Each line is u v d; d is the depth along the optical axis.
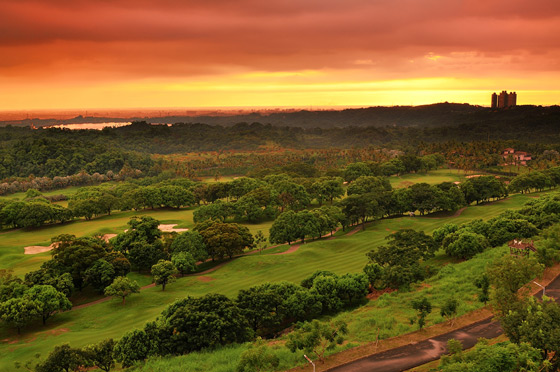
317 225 121.19
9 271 84.12
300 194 171.88
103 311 77.19
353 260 97.12
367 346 45.88
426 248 89.19
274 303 62.88
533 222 97.19
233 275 93.38
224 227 110.06
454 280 67.19
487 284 54.16
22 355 58.53
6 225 149.50
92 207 162.00
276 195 166.62
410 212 149.50
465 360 36.31
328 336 44.59
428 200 142.75
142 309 76.44
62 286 79.31
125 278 80.50
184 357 50.22
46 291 72.88
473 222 100.31
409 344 45.72
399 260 74.50
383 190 173.25
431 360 41.88
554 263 64.19
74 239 96.25
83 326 71.12
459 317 51.69
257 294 63.41
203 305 57.66
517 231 89.25
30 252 117.75
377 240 115.81
